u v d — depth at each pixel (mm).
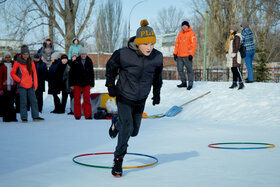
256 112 9797
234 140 6199
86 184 3240
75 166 4090
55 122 9211
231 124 8812
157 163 4273
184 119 10328
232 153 4934
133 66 3559
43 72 12398
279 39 34094
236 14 29062
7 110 9555
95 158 4609
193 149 5258
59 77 12234
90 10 26641
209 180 3375
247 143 5777
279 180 3371
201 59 42719
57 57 12484
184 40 12961
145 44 3445
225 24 29516
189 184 3225
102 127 7996
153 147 5422
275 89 11375
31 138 6328
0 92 9414
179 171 3816
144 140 6121
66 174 3668
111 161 4402
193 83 14516
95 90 17125
